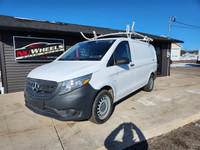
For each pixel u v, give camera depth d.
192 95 4.89
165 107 3.76
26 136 2.49
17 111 3.59
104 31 8.00
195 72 12.17
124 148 2.24
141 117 3.15
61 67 2.78
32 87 2.58
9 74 5.36
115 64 3.12
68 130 2.66
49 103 2.33
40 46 5.75
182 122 2.97
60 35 6.20
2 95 5.07
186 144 2.30
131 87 3.78
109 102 2.94
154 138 2.48
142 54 4.51
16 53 5.32
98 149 2.15
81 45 3.83
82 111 2.39
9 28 4.71
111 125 2.81
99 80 2.64
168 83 7.10
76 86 2.33
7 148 2.18
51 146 2.22
